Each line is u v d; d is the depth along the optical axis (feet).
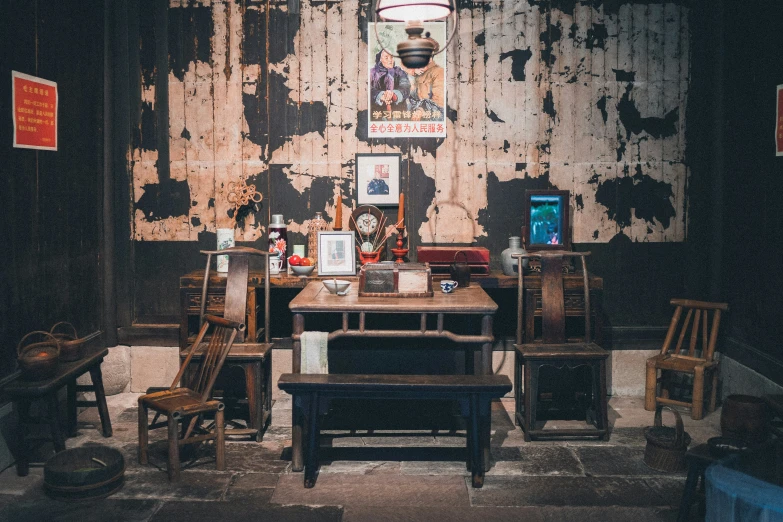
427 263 14.99
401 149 17.48
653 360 16.58
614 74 17.26
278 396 17.63
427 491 12.47
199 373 14.34
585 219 17.58
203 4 17.21
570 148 17.44
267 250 17.74
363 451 14.20
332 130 17.44
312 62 17.31
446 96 17.34
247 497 12.19
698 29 17.19
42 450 14.02
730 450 10.68
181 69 17.35
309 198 17.60
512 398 17.65
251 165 17.56
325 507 11.85
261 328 16.94
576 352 14.71
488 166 17.49
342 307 13.67
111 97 17.26
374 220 17.33
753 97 15.69
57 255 15.05
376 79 17.30
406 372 17.72
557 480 12.92
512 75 17.30
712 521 8.82
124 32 17.30
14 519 11.30
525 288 16.10
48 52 14.47
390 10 11.81
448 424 15.62
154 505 11.85
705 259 17.61
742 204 16.30
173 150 17.52
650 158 17.44
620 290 17.72
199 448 14.33
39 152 14.21
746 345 16.05
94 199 16.79
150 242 17.71
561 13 17.17
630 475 13.14
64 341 13.87
